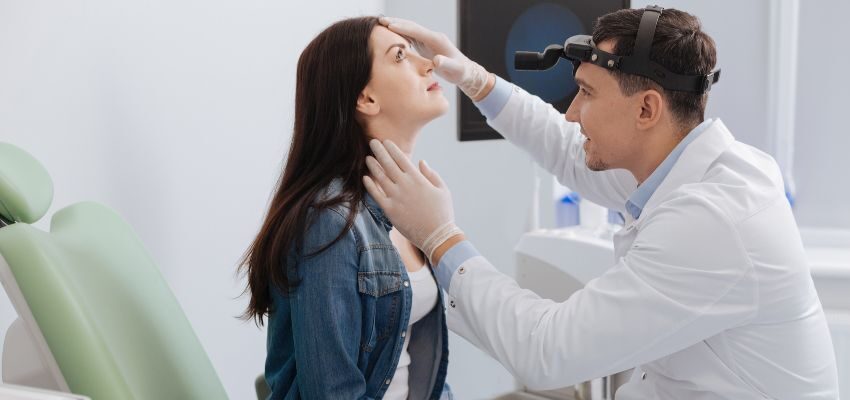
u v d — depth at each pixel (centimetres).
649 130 125
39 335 93
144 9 147
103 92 137
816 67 248
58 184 127
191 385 117
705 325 113
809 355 121
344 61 119
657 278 112
